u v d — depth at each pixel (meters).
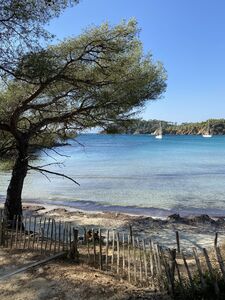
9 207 15.79
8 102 15.66
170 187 36.03
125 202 28.84
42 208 25.61
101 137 199.38
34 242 12.35
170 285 8.41
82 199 30.22
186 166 55.81
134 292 8.70
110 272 9.84
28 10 11.63
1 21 11.43
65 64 14.05
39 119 17.17
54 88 15.59
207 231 18.89
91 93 14.99
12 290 9.12
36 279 9.62
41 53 12.52
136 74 15.23
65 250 11.34
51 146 18.19
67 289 9.02
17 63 12.30
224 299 7.82
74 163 61.56
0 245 12.32
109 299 8.45
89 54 14.21
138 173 47.19
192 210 25.98
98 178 42.81
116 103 15.27
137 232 18.62
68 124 17.03
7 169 19.33
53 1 11.78
